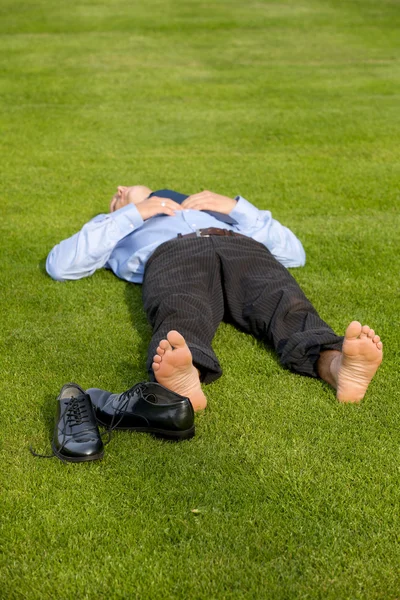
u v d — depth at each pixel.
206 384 2.93
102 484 2.33
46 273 4.25
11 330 3.51
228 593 1.91
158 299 3.10
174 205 4.03
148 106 9.50
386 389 2.90
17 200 5.75
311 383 2.93
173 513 2.21
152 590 1.92
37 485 2.34
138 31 16.17
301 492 2.28
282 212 5.47
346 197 5.86
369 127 8.37
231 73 11.91
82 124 8.55
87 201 5.73
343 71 12.22
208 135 8.03
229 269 3.26
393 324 3.55
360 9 19.31
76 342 3.38
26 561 2.04
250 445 2.52
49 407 2.79
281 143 7.69
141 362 3.18
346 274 4.21
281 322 3.03
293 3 20.38
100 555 2.05
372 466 2.41
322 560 2.01
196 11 18.94
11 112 9.16
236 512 2.20
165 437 2.55
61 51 13.78
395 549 2.05
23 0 20.95
